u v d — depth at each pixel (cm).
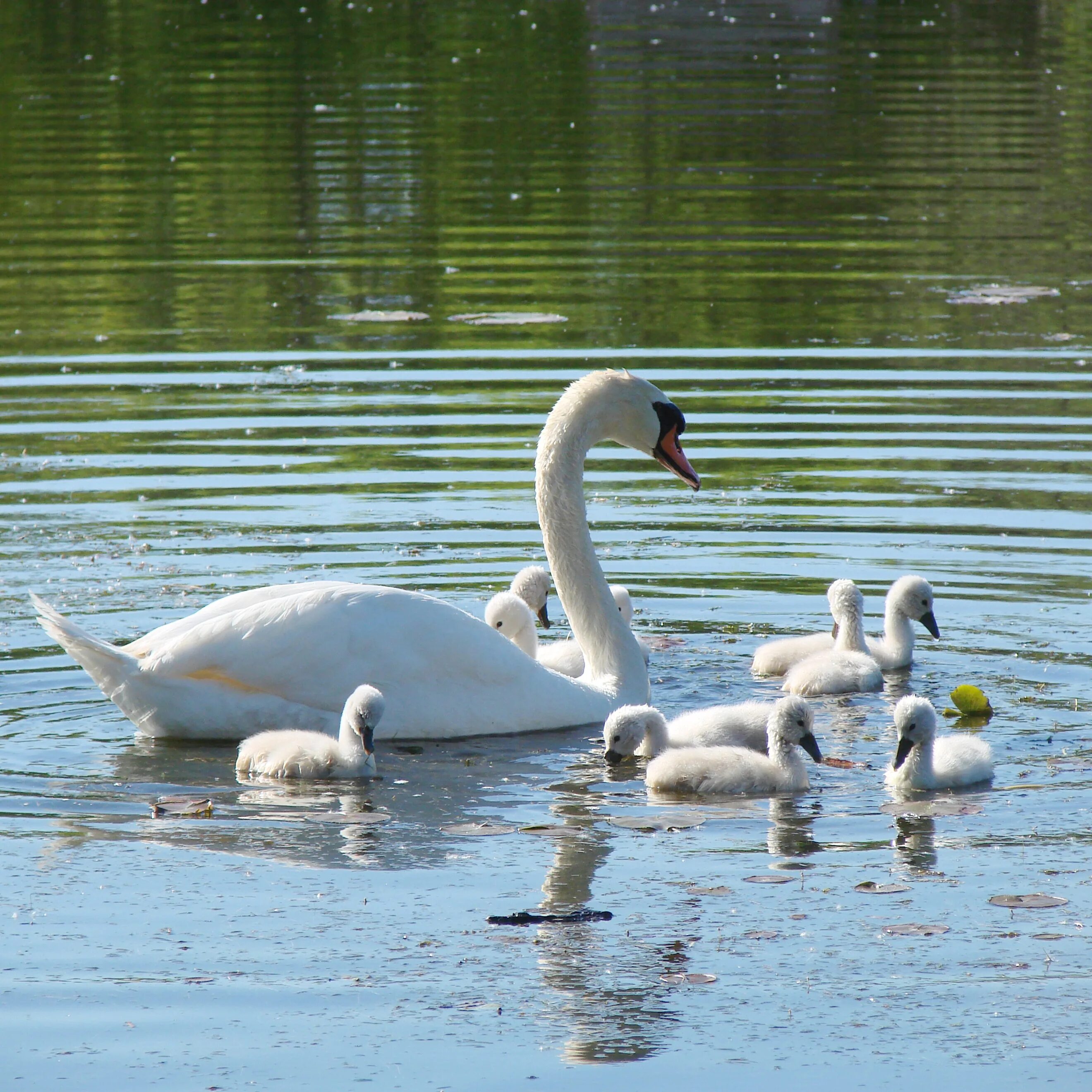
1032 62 4647
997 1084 737
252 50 4959
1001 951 858
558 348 2394
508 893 930
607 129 3875
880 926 885
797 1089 734
